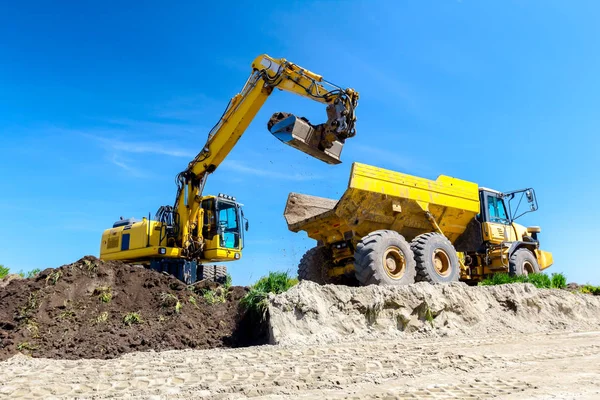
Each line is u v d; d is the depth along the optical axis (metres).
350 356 5.91
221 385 4.43
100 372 5.05
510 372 5.13
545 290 11.21
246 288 9.08
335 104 9.84
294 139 9.45
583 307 11.52
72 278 8.14
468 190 11.75
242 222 13.52
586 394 4.07
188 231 12.33
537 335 8.52
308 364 5.41
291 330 7.44
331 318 7.84
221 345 7.41
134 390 4.31
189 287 8.71
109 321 7.46
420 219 10.98
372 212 10.17
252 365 5.38
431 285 9.21
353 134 9.84
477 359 5.80
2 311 7.34
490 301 10.03
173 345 7.05
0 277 11.42
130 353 6.46
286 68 10.72
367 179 9.75
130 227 12.76
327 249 11.58
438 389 4.30
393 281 9.42
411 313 8.55
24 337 6.73
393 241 9.68
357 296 8.21
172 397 4.07
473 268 12.34
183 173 12.56
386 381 4.67
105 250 13.20
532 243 13.19
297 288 8.02
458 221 11.76
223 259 12.97
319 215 10.41
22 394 4.20
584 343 7.38
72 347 6.70
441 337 8.12
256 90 11.16
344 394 4.14
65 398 4.07
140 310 7.86
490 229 12.30
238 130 11.67
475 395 4.07
